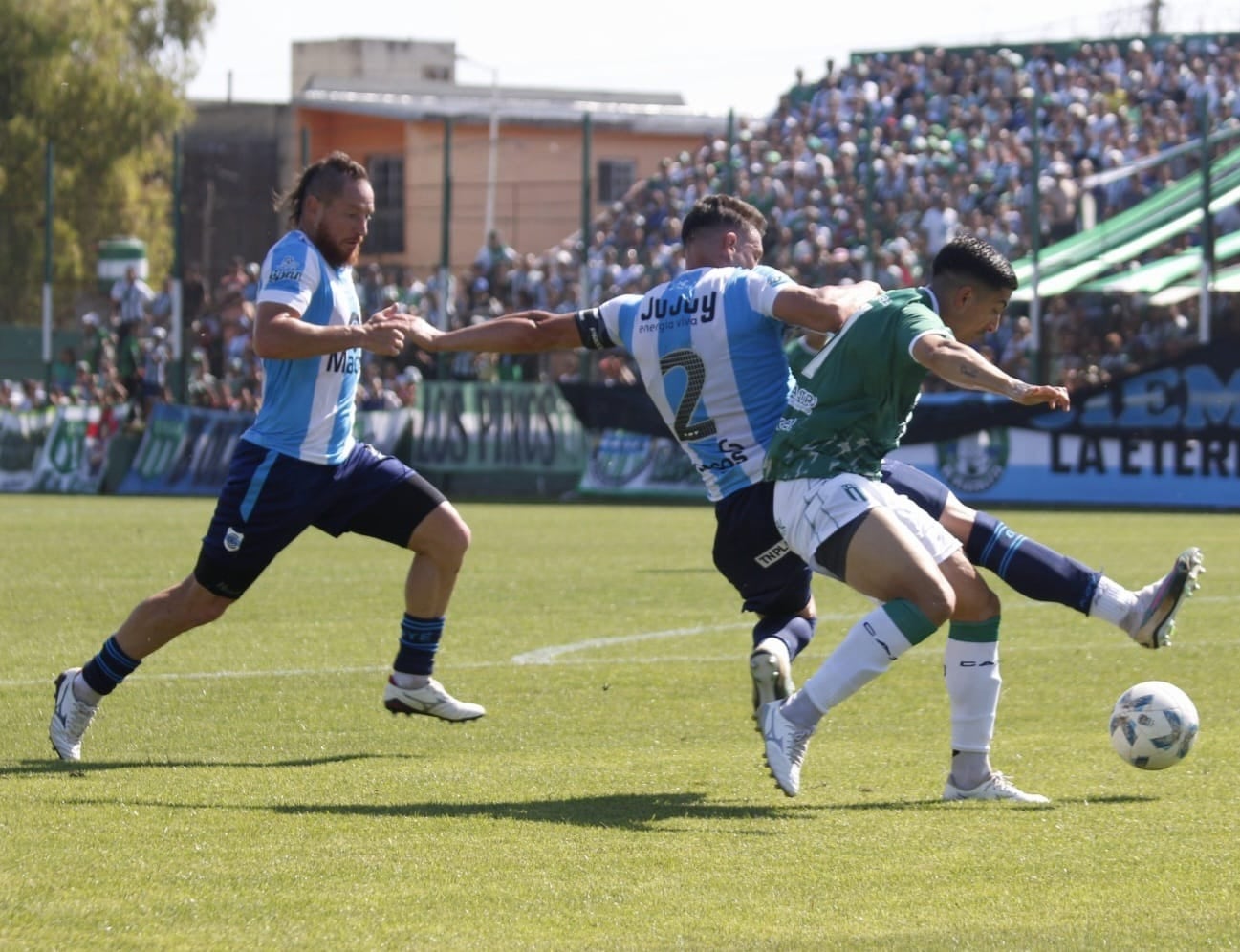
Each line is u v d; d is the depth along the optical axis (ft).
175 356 337.72
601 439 311.88
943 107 377.09
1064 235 319.06
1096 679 96.17
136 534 212.23
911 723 82.48
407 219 507.30
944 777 67.82
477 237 504.84
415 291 350.23
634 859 51.52
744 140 384.68
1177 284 293.23
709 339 64.85
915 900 46.75
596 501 304.71
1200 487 265.95
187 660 103.76
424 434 320.29
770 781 66.69
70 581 152.56
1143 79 375.45
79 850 51.72
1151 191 322.34
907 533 60.03
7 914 44.39
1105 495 272.51
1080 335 291.99
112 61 493.77
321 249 74.38
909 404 62.23
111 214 488.44
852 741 77.51
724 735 78.89
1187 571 63.26
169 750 74.33
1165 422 268.62
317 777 67.10
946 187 338.95
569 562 174.81
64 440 341.21
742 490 65.41
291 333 70.03
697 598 140.67
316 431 73.87
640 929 43.78
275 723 82.02
